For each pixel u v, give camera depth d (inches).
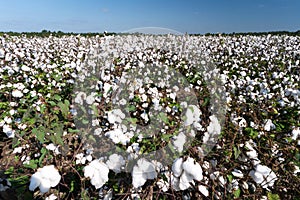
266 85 174.7
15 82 191.0
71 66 247.6
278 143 82.0
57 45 481.7
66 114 106.3
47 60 279.6
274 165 71.5
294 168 72.4
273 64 307.6
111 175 67.6
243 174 66.6
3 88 165.3
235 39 604.4
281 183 71.3
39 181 48.8
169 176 56.1
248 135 86.4
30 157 96.3
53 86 185.6
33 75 212.8
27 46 420.8
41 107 107.8
